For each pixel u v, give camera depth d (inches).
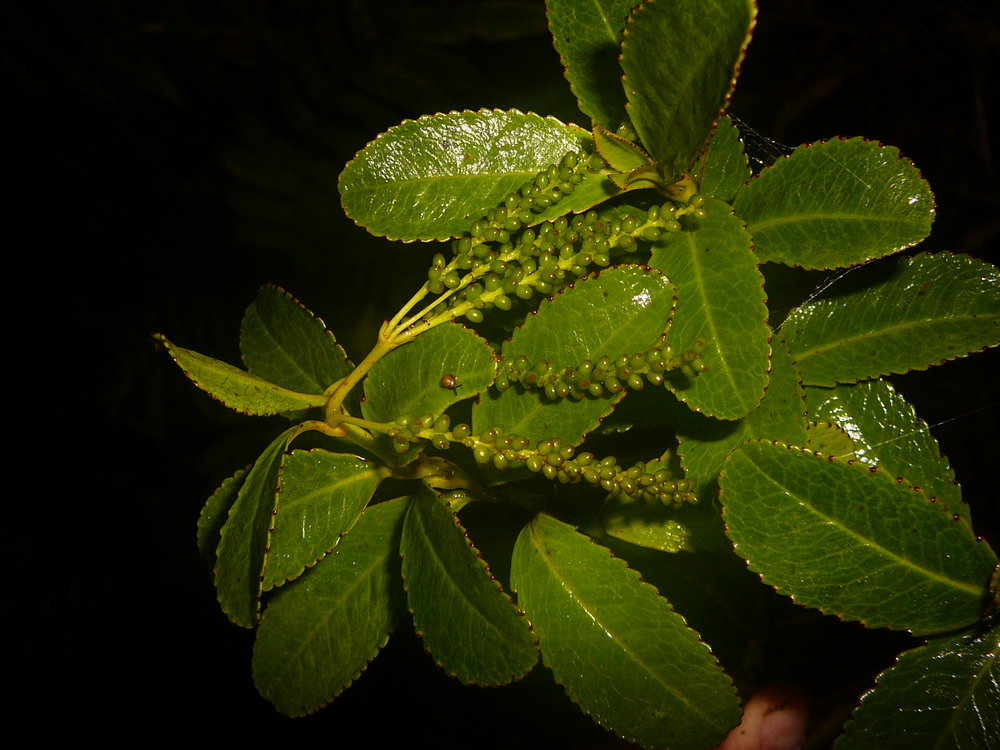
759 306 9.6
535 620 10.3
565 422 10.2
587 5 10.2
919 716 9.7
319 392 11.3
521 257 10.1
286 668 10.9
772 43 21.4
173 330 22.1
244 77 21.9
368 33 20.0
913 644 16.6
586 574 10.3
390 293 20.0
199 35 21.7
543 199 10.0
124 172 22.5
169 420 21.7
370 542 11.1
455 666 9.7
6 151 22.3
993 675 9.7
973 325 10.6
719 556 12.8
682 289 9.9
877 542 9.6
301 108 20.6
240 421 21.5
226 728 21.5
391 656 20.1
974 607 9.6
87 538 21.9
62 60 21.1
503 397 10.3
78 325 22.3
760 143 13.4
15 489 22.0
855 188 10.0
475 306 10.2
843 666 16.8
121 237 22.3
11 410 22.3
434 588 9.9
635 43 9.1
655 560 12.9
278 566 10.4
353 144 20.8
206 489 21.5
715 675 10.0
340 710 20.9
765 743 14.0
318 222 20.9
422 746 20.5
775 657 16.9
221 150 20.7
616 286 9.9
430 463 10.8
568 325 10.0
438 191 10.4
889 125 20.5
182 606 21.7
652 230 9.9
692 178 10.0
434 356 10.2
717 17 8.5
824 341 11.0
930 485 10.8
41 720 21.6
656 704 10.0
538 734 20.0
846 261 9.9
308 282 21.0
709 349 9.7
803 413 10.3
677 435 10.6
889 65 20.4
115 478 22.0
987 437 17.3
